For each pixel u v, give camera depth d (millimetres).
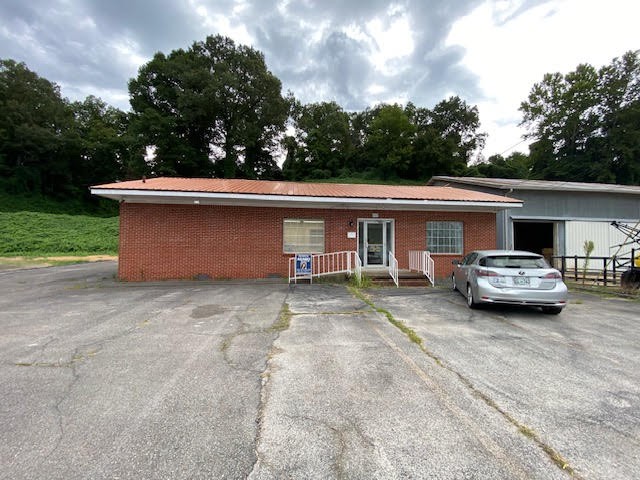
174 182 12375
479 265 7031
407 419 2773
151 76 42562
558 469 2178
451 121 60750
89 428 2615
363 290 9664
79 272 14297
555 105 42281
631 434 2594
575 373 3779
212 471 2135
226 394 3199
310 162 55406
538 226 18469
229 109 44250
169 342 4777
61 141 49656
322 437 2510
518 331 5492
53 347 4539
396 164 50875
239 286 10297
